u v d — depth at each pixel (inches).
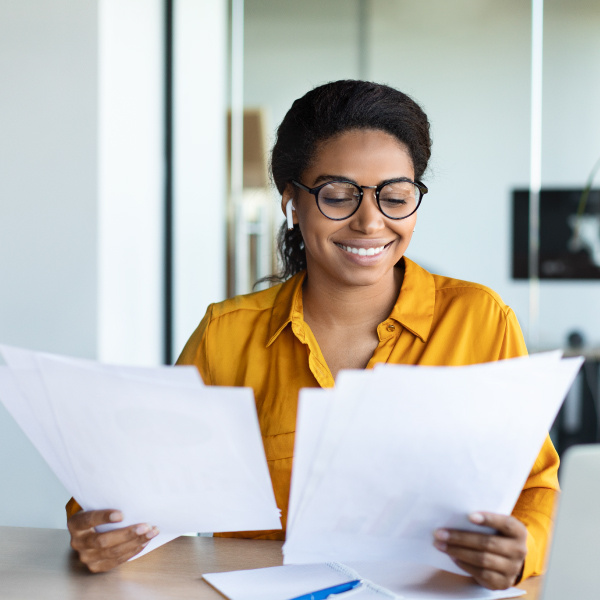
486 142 116.5
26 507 95.1
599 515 25.0
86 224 93.9
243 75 122.3
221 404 28.4
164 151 120.5
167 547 39.1
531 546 33.0
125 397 29.4
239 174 122.7
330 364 45.6
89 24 93.0
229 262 122.8
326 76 120.5
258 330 47.3
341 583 33.4
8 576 35.2
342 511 29.8
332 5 120.0
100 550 34.1
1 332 96.0
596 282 115.2
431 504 30.1
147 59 110.3
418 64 118.0
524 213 115.8
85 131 93.5
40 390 31.1
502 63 116.0
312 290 45.8
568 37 114.6
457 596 32.1
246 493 31.1
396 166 41.6
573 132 115.0
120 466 31.6
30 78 94.2
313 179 42.7
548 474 40.1
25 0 93.9
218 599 32.1
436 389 26.9
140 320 108.7
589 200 114.8
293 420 44.2
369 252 41.9
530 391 28.4
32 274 95.1
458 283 46.8
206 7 120.8
